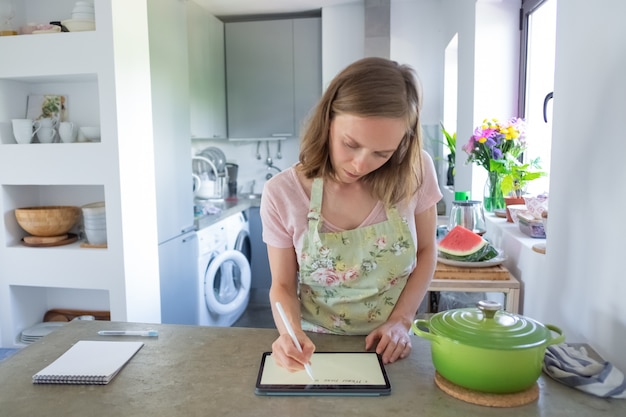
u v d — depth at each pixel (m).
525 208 1.96
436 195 1.18
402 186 1.08
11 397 0.86
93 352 1.03
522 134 2.27
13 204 2.29
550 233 1.36
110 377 0.91
